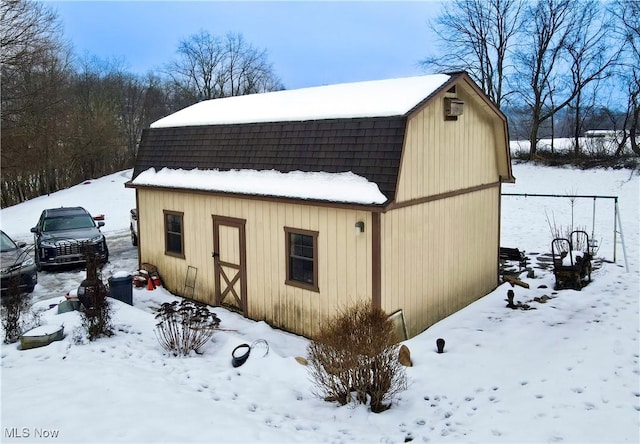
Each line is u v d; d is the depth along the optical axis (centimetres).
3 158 2975
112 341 902
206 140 1214
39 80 3450
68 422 575
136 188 1370
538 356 797
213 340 948
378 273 873
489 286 1270
